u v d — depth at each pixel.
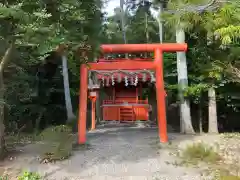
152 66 10.14
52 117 18.92
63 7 6.06
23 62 11.66
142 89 17.98
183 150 8.63
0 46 7.19
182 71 12.63
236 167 7.26
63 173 7.05
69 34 6.68
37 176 5.88
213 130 12.25
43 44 6.11
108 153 8.60
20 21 5.34
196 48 12.00
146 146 9.34
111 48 9.80
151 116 17.83
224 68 8.66
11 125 15.65
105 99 18.23
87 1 6.93
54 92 18.97
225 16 5.78
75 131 15.71
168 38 18.11
